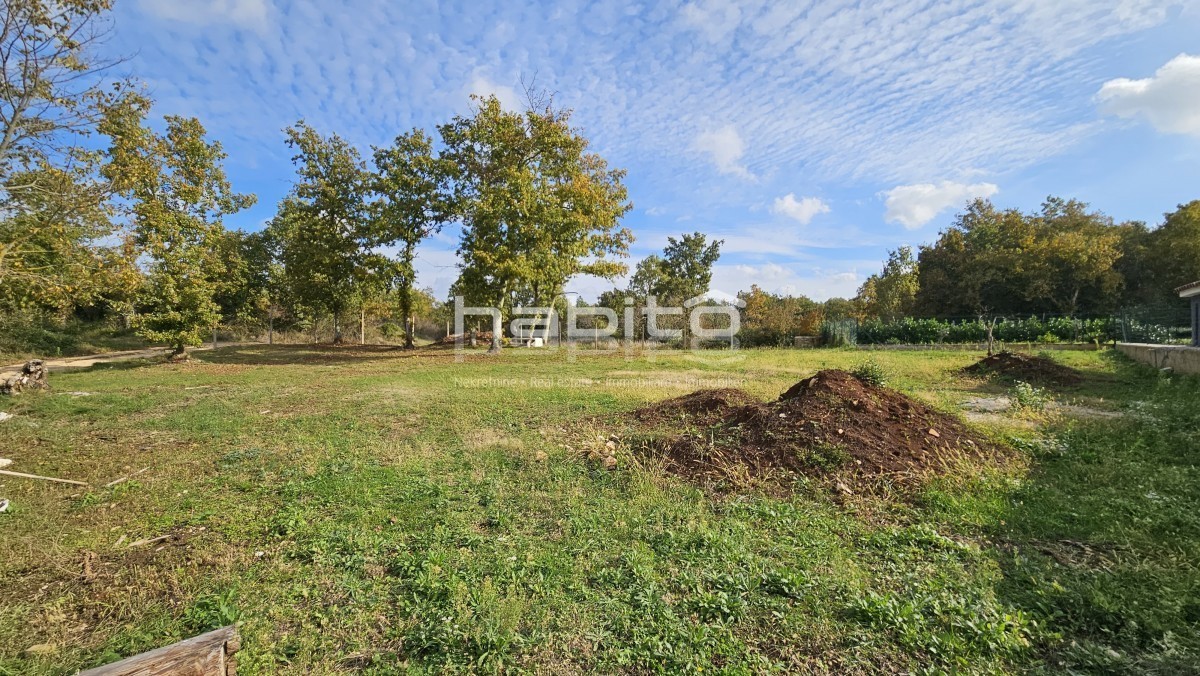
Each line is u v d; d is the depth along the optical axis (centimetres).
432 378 1237
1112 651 208
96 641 241
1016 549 308
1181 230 2156
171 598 276
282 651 230
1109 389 895
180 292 1627
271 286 2695
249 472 497
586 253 2114
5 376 1021
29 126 905
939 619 238
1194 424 568
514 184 1838
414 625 247
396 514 382
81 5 880
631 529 349
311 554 321
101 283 1111
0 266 970
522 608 255
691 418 661
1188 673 194
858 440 485
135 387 1098
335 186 2141
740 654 222
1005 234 2892
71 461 539
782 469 455
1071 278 2383
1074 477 432
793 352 2039
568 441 596
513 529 354
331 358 1884
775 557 307
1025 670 207
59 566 313
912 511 374
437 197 2098
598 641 231
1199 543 289
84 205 993
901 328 2414
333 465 508
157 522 377
